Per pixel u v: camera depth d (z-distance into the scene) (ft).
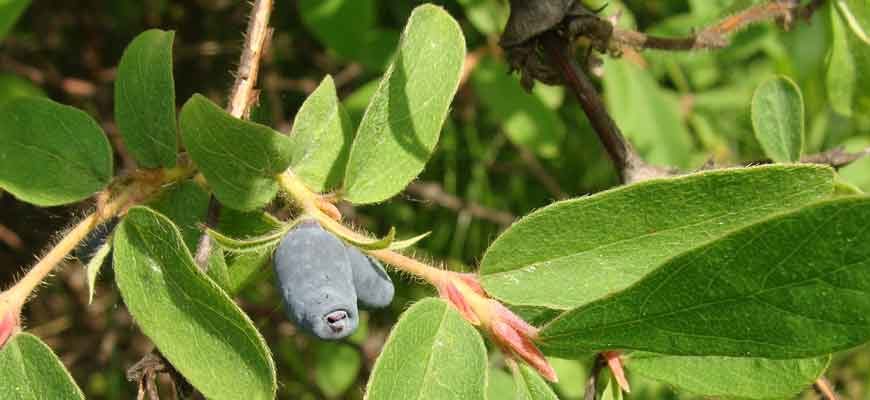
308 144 0.59
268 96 1.19
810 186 0.51
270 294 1.19
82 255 0.60
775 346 0.47
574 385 1.06
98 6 1.26
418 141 0.56
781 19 0.79
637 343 0.50
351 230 0.55
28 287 0.55
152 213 0.50
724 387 0.59
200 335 0.50
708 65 1.20
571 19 0.73
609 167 1.31
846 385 1.34
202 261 0.58
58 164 0.59
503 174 1.34
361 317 1.19
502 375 0.81
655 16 1.22
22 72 1.19
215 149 0.54
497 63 1.03
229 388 0.48
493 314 0.53
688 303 0.48
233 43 1.27
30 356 0.53
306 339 1.25
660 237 0.53
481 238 1.30
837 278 0.45
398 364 0.49
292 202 0.56
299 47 1.27
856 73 0.82
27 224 1.14
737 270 0.46
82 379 1.29
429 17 0.56
